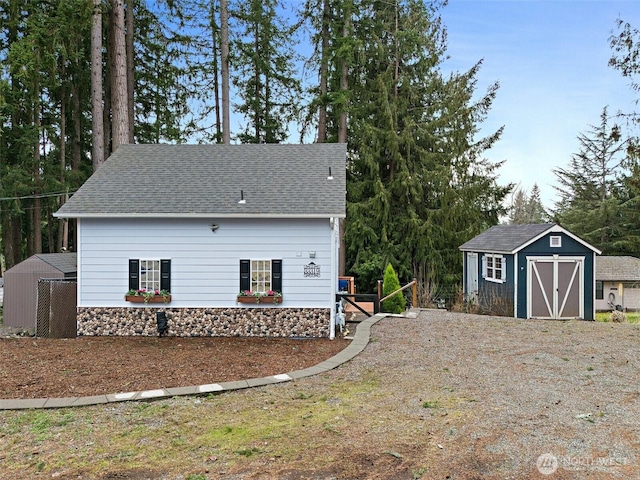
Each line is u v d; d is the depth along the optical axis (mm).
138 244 10820
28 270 13375
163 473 4121
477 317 12992
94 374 7453
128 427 5211
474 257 20000
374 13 22578
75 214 10430
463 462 4273
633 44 11781
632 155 12711
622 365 7906
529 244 16438
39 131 19375
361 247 21406
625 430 5004
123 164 12688
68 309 11367
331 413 5605
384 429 5078
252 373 7500
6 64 15516
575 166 33688
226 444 4727
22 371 7625
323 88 21906
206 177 12000
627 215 30094
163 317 10633
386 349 9031
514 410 5660
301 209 10477
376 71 22719
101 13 15406
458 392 6422
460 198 21203
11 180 18062
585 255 16516
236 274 10766
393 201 22109
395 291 13938
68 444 4762
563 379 7059
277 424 5258
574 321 12766
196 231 10789
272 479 3998
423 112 22266
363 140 21406
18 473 4156
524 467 4160
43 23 15266
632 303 24047
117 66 15648
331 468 4188
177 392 6387
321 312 10625
